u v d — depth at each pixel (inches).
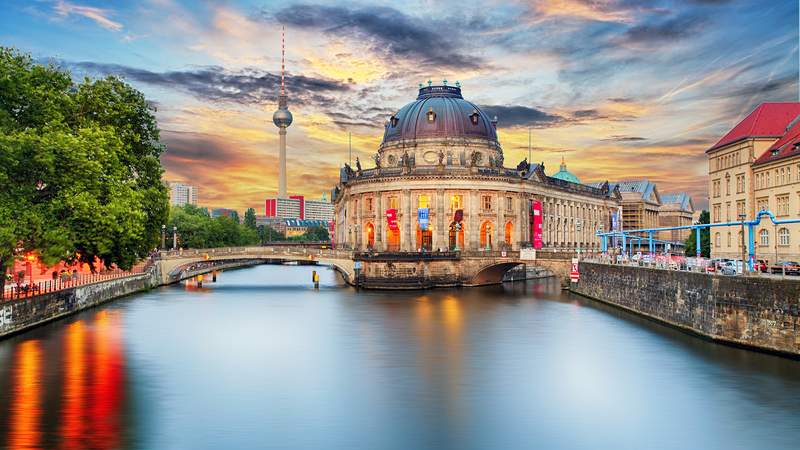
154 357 2411.4
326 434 1609.3
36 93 2679.6
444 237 5570.9
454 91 6427.2
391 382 2078.0
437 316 3467.0
